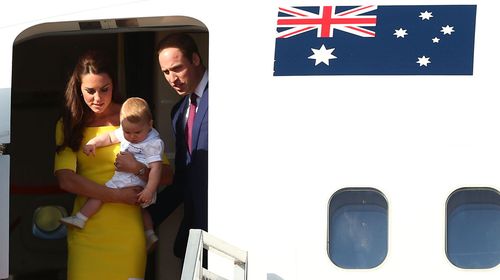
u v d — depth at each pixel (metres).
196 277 14.01
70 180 16.66
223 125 15.51
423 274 15.09
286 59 15.55
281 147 15.34
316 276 15.13
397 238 15.13
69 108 16.84
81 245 16.78
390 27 15.62
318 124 15.34
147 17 16.16
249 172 15.35
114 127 16.78
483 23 15.57
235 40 15.73
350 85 15.41
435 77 15.37
